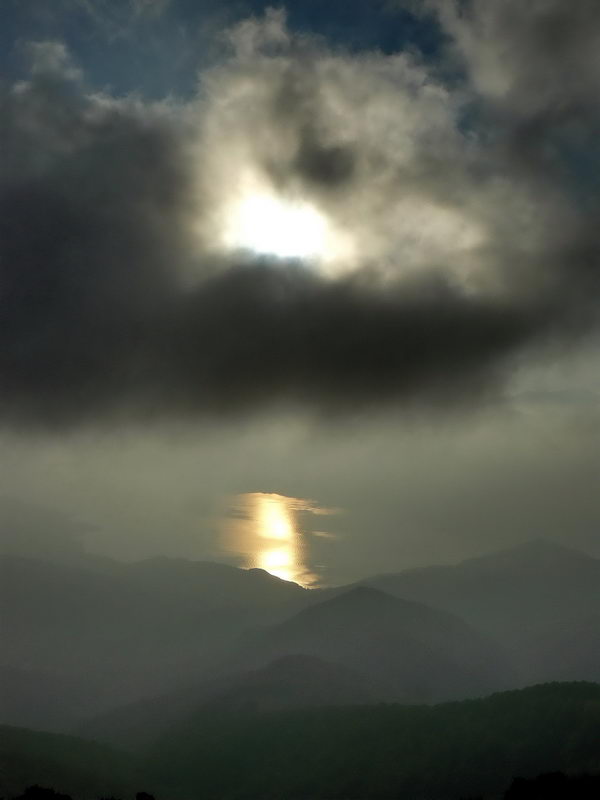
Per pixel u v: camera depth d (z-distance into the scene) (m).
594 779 59.84
